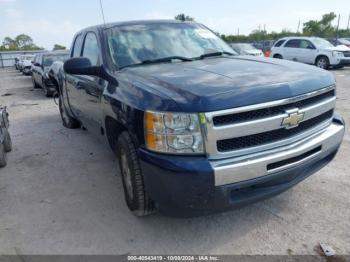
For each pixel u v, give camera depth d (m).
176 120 2.41
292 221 3.10
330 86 3.07
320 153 2.95
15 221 3.33
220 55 4.02
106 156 5.03
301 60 17.94
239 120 2.46
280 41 19.27
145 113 2.56
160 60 3.70
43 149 5.52
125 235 3.02
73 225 3.21
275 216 3.19
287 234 2.92
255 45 30.92
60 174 4.45
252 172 2.50
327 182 3.80
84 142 5.77
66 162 4.87
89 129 4.67
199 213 2.54
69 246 2.91
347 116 6.72
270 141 2.61
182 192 2.44
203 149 2.42
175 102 2.43
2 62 45.62
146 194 2.94
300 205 3.35
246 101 2.44
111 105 3.18
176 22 4.41
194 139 2.40
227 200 2.49
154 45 3.88
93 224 3.21
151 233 3.03
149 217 3.28
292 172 2.72
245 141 2.52
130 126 2.76
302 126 2.80
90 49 4.34
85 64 3.58
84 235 3.05
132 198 3.06
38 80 13.26
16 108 9.69
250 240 2.87
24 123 7.54
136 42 3.87
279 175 2.64
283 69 3.08
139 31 4.04
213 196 2.44
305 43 17.78
